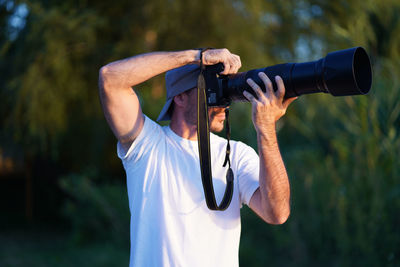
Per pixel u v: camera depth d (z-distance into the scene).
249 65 9.44
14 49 10.20
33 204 14.15
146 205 1.93
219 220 1.92
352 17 10.07
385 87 6.46
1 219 13.88
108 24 9.66
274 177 1.75
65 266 8.01
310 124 8.63
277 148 1.76
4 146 11.76
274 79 1.71
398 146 5.99
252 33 9.47
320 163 7.19
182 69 2.03
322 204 6.32
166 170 1.96
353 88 1.58
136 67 1.85
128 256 8.35
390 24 11.02
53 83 9.19
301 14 10.75
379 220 5.46
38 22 8.84
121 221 9.27
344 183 6.16
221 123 2.06
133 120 1.95
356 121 6.48
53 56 8.91
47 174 13.66
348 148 6.58
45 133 9.74
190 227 1.88
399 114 6.48
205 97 1.87
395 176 5.72
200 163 1.84
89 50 9.48
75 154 10.98
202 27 9.41
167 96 2.12
